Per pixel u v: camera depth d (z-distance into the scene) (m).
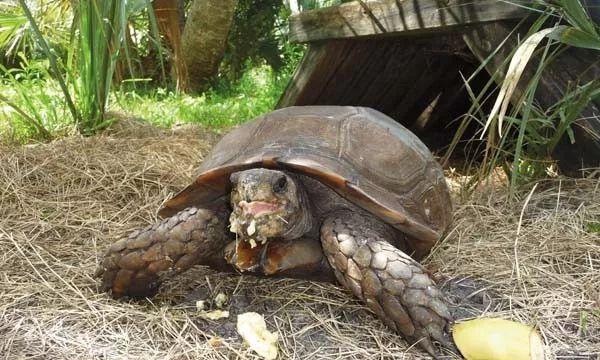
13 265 0.72
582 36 0.69
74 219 0.86
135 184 0.96
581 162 0.86
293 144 0.61
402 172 0.62
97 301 0.63
